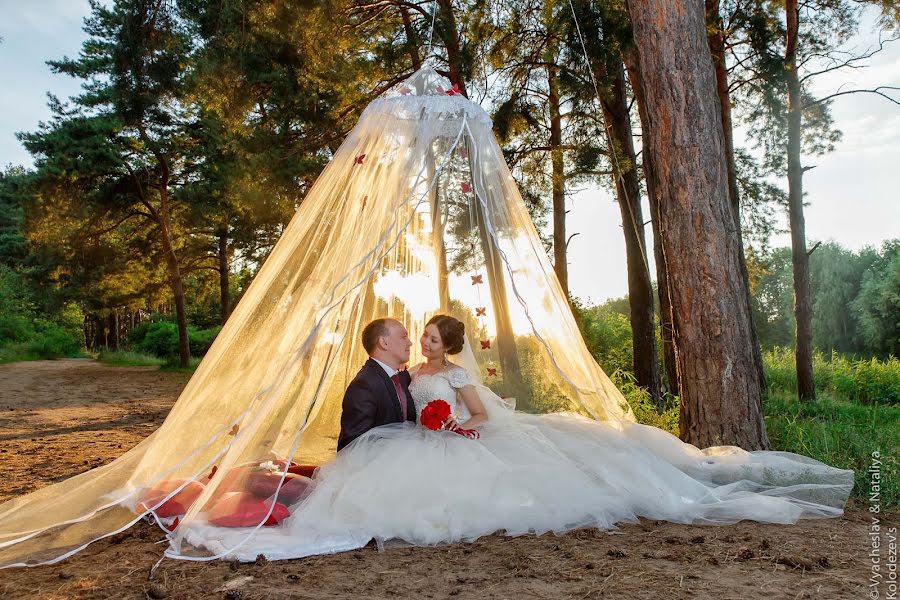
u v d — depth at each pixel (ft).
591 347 49.49
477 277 17.16
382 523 12.14
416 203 14.70
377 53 35.96
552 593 9.32
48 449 24.63
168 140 71.20
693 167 17.51
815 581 9.56
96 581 10.26
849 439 18.99
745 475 14.55
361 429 13.70
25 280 90.22
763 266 47.91
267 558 11.06
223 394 13.97
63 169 69.72
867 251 108.58
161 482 13.26
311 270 14.74
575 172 36.55
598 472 13.55
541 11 32.76
